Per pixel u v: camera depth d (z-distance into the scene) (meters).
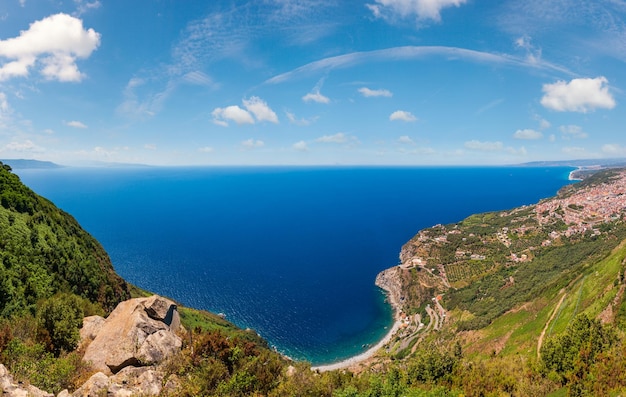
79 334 24.08
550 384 28.11
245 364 20.88
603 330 33.06
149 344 21.03
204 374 18.92
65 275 59.59
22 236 59.53
